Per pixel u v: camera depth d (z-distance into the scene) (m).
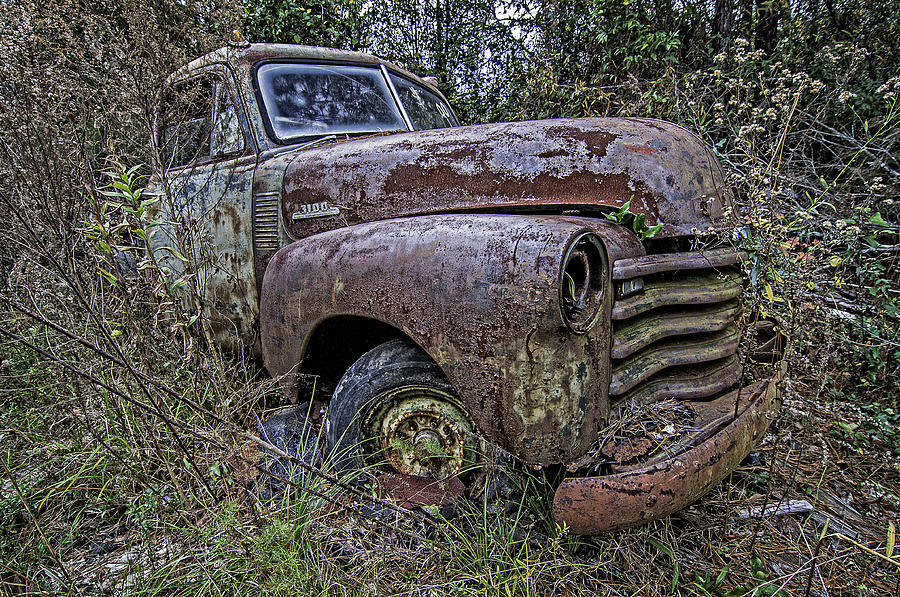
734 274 2.01
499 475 1.89
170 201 2.44
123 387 2.13
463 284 1.63
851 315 2.94
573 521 1.49
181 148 3.04
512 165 2.08
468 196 2.12
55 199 2.32
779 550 1.86
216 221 2.77
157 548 1.78
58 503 2.00
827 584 1.73
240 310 2.74
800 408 2.40
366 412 1.92
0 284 2.68
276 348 2.21
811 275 2.14
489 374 1.59
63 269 2.36
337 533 1.75
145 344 2.33
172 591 1.67
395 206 2.24
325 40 6.87
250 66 2.83
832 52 4.70
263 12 6.48
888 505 2.13
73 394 2.21
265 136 2.74
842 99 2.99
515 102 6.53
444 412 1.86
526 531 1.81
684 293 1.78
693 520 1.96
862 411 2.61
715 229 1.94
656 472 1.45
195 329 2.43
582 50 6.36
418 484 1.88
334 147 2.50
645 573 1.72
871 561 1.81
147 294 2.49
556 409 1.54
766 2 5.40
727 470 1.56
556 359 1.52
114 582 1.63
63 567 1.63
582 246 1.58
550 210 2.03
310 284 2.05
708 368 1.86
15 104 2.34
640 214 1.89
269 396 2.77
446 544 1.73
